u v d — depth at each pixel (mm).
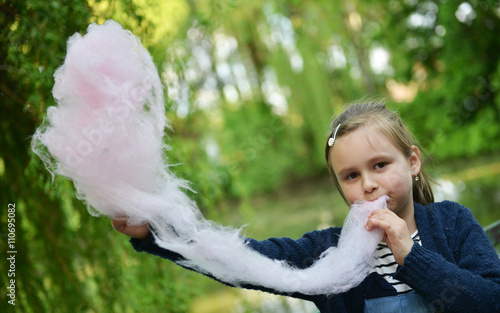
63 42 1962
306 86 11570
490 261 1111
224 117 13273
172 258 952
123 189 812
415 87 10578
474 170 8781
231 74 12094
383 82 11078
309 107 11781
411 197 1208
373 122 1158
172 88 2412
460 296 1016
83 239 2570
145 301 2629
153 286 2646
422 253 1034
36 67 1929
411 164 1229
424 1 9539
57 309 2518
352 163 1138
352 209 1100
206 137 3203
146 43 2209
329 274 1005
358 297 1160
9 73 2088
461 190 7402
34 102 1930
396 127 1185
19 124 2193
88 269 2621
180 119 2834
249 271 928
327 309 1159
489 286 1037
